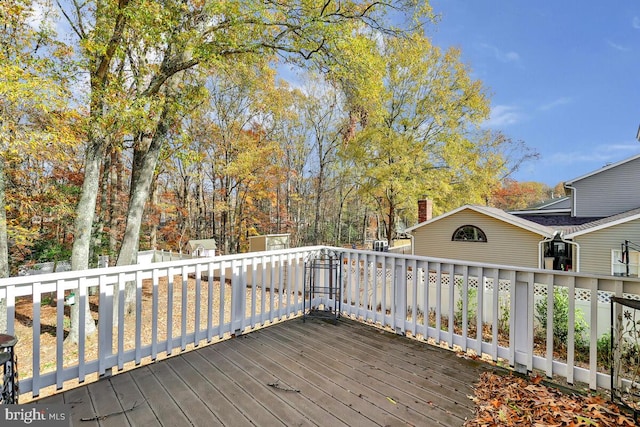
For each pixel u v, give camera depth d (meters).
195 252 12.36
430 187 14.38
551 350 2.26
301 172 21.28
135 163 8.16
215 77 13.93
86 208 6.54
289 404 1.94
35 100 4.73
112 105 5.76
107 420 1.77
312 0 6.55
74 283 2.15
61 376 2.09
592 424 1.74
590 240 9.05
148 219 14.54
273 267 3.48
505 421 1.78
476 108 15.51
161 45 6.33
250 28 6.50
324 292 3.96
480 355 2.61
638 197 11.91
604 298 5.72
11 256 8.72
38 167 7.08
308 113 19.41
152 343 2.54
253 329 3.27
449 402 1.98
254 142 16.38
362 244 25.23
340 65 7.08
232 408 1.90
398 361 2.56
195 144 15.06
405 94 15.36
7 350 1.62
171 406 1.91
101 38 5.72
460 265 2.74
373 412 1.86
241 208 18.67
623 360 2.00
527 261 10.14
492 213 10.60
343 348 2.81
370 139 14.07
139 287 2.47
